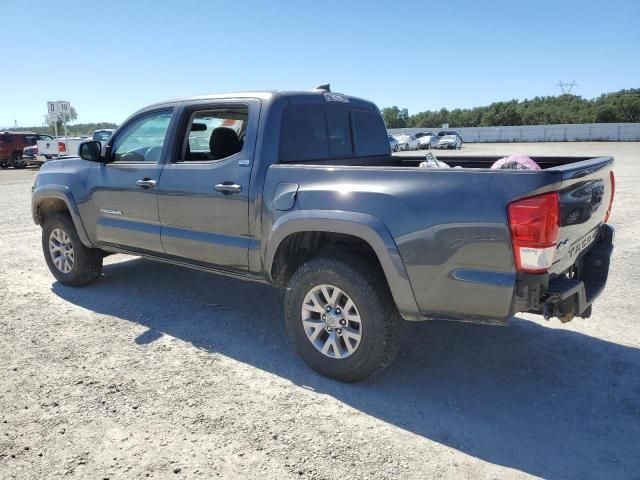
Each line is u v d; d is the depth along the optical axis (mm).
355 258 3469
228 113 4277
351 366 3488
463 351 4125
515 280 2912
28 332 4426
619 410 3289
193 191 4234
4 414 3174
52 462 2736
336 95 4625
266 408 3273
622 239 7809
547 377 3709
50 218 5602
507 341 4301
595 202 3459
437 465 2748
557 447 2914
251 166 3893
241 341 4277
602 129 54594
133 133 4887
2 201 12773
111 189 4914
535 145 49000
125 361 3895
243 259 4020
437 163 4848
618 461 2795
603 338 4355
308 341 3689
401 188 3203
